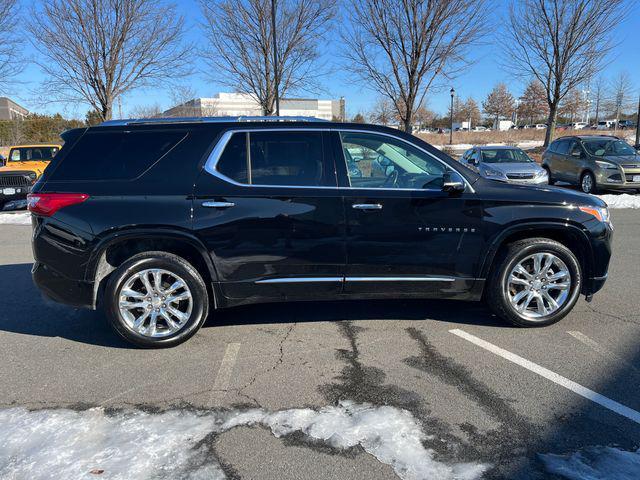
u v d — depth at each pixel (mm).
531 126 78188
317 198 3941
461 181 3949
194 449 2650
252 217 3896
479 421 2904
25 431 2820
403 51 13523
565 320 4492
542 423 2877
